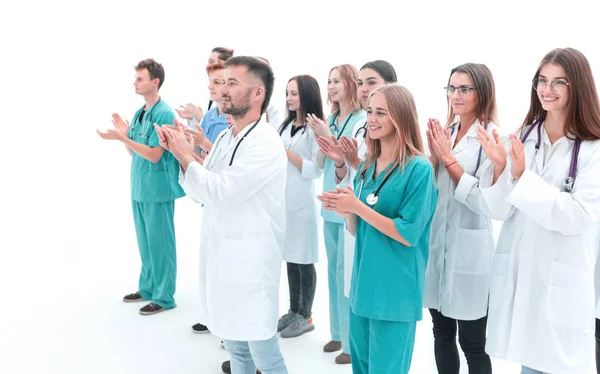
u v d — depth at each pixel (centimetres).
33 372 268
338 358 279
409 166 182
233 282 202
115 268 429
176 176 337
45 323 326
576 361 173
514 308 182
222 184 195
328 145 258
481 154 212
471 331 220
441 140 210
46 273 415
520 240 184
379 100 184
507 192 182
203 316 217
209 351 294
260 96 206
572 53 169
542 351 176
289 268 318
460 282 216
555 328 174
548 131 182
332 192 183
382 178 189
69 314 340
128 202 627
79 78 611
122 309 349
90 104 620
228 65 205
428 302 224
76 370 271
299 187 303
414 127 186
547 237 175
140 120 337
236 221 202
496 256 196
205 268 214
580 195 167
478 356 220
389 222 177
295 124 310
